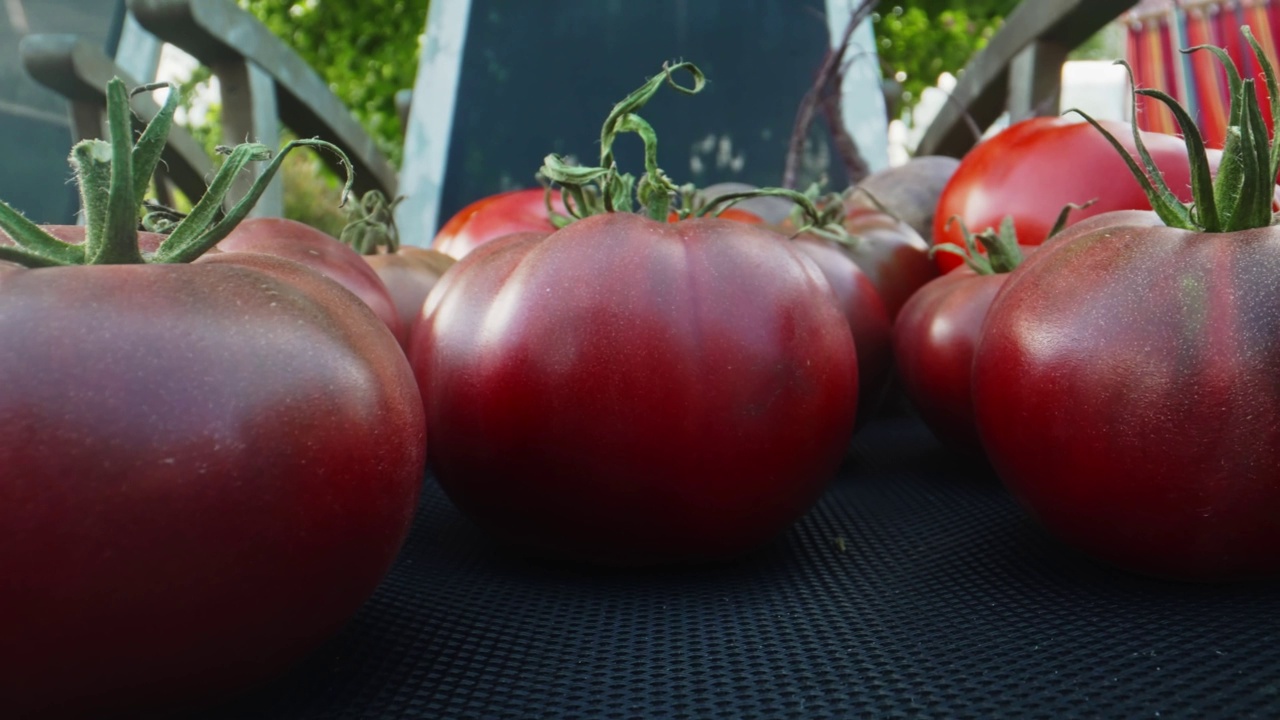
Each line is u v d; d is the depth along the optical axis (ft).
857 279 0.92
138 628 0.36
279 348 0.39
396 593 0.57
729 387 0.57
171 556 0.36
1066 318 0.54
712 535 0.59
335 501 0.40
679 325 0.57
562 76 2.00
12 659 0.35
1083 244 0.58
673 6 2.02
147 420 0.36
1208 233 0.54
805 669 0.45
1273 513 0.49
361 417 0.41
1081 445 0.53
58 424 0.35
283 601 0.39
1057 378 0.54
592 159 1.95
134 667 0.37
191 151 1.49
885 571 0.59
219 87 1.46
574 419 0.56
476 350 0.60
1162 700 0.40
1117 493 0.52
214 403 0.37
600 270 0.58
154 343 0.37
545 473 0.57
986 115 1.79
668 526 0.58
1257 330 0.49
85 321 0.36
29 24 1.93
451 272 0.72
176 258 0.43
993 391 0.59
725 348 0.57
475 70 2.00
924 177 1.39
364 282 0.80
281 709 0.42
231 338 0.38
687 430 0.56
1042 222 1.01
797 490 0.61
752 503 0.59
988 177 1.07
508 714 0.41
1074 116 1.15
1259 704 0.39
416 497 0.46
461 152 1.95
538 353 0.57
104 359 0.36
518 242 0.68
